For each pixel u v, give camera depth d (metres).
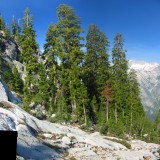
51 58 65.25
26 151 23.39
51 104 58.00
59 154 26.48
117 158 28.95
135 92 77.94
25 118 31.03
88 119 58.00
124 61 79.75
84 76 66.31
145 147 43.97
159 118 81.81
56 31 64.94
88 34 72.44
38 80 62.84
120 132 54.31
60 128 36.31
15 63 79.94
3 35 87.19
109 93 68.00
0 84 42.97
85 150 29.50
